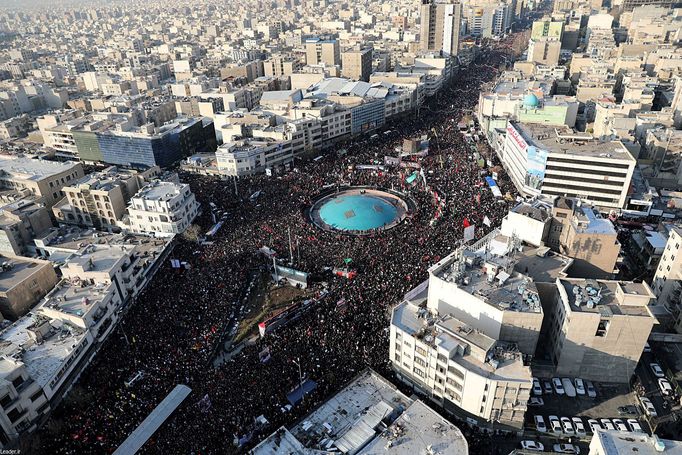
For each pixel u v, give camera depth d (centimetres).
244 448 9925
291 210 19600
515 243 13725
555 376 12000
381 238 17225
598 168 19375
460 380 10556
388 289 14262
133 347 12600
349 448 9700
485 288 11988
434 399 11475
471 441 10394
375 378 11688
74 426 10500
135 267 15125
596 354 11475
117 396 11156
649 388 11719
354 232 18338
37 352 11919
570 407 11250
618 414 11075
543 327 12975
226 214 19662
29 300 14725
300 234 17712
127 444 9912
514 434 10638
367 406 10919
